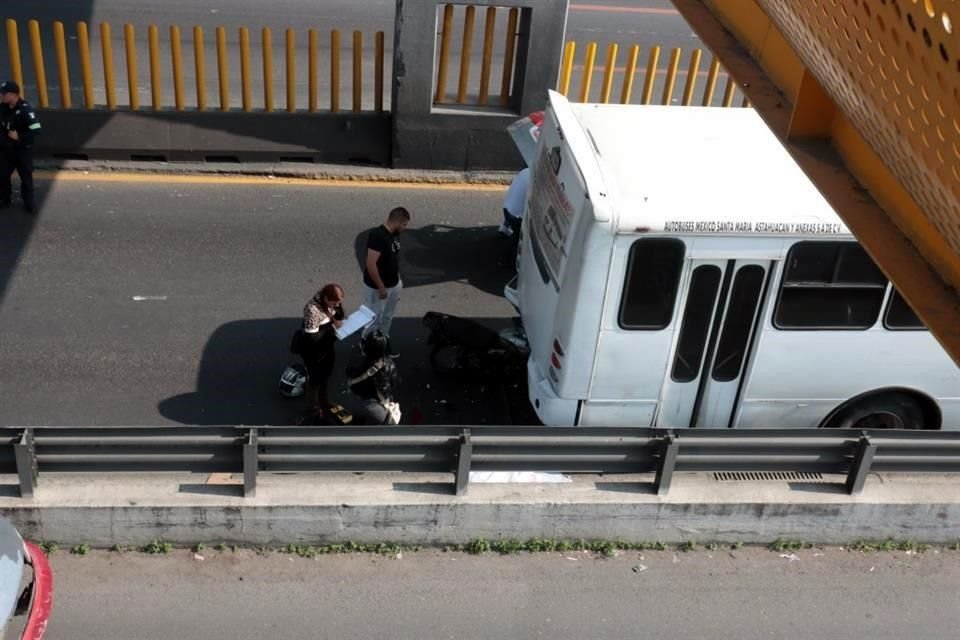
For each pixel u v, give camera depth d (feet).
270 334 40.32
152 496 29.17
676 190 31.01
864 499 31.01
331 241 47.01
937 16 9.27
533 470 30.09
